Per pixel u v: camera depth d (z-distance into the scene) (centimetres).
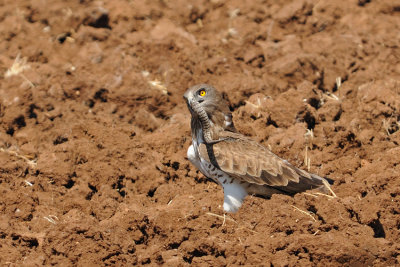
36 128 1617
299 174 1240
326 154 1441
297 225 1138
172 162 1434
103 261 1085
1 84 1831
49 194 1348
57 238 1111
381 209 1175
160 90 1761
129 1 2383
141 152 1466
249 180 1224
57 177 1395
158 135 1530
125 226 1184
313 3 2195
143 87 1755
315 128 1562
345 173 1365
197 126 1264
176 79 1803
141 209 1281
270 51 1934
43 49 2070
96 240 1107
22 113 1630
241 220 1186
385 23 2170
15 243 1168
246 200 1203
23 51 2050
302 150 1470
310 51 1952
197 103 1223
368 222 1134
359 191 1247
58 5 2345
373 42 1998
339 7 2256
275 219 1146
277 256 1070
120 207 1262
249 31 2131
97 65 1884
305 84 1658
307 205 1191
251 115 1609
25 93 1648
